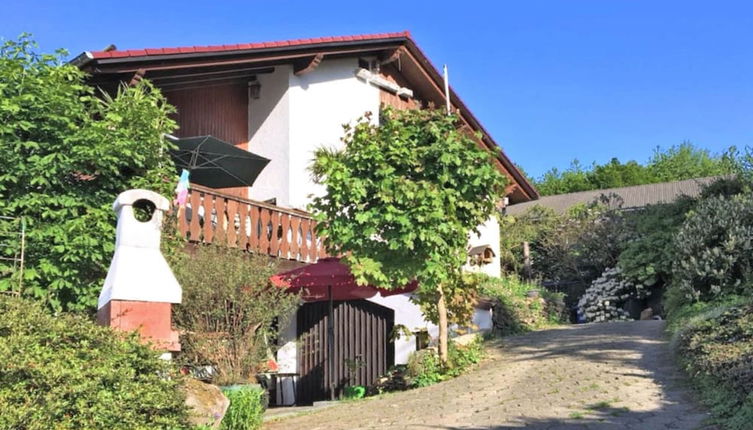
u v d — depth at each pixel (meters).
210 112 14.27
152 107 9.45
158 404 5.25
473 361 10.39
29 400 4.55
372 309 11.53
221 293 8.22
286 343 10.84
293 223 12.95
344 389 10.92
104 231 8.19
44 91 8.33
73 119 8.69
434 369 9.89
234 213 11.67
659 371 8.42
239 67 13.15
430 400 8.09
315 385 11.33
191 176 12.52
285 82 14.23
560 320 17.61
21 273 7.58
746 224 12.95
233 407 7.13
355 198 9.56
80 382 4.84
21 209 8.10
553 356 10.18
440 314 10.16
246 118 14.77
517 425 6.46
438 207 9.35
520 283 20.05
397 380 10.34
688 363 8.17
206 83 13.95
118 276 6.49
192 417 5.94
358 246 9.70
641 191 35.28
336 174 9.67
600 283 19.73
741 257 12.52
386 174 9.53
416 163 9.69
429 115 10.09
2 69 8.22
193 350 7.96
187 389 6.32
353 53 15.36
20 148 8.16
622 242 20.78
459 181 9.82
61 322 5.44
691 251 13.23
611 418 6.51
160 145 9.52
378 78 16.30
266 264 9.16
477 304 12.51
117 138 8.66
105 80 10.98
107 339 5.46
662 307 17.33
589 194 36.25
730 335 8.50
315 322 11.63
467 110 17.98
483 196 10.11
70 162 8.23
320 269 9.95
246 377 8.37
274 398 11.22
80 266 8.07
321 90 14.88
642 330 12.48
